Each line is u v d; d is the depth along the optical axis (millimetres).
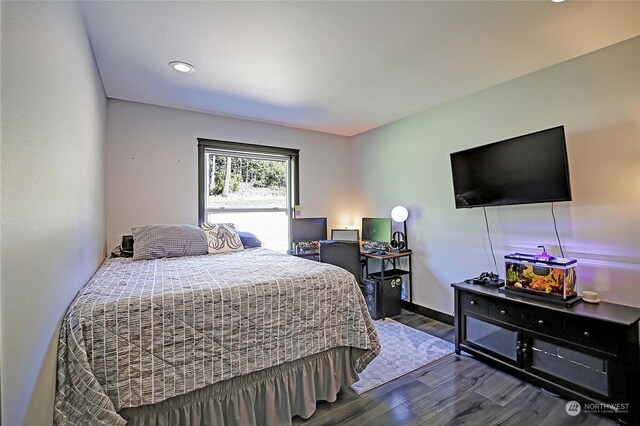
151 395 1368
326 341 1908
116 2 1622
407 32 1940
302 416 1786
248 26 1860
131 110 3143
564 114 2348
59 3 1189
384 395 2006
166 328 1417
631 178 2039
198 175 3520
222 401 1570
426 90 2910
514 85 2658
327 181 4523
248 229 3938
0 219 645
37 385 913
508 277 2398
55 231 1112
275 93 2945
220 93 2936
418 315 3578
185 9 1692
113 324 1312
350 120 3887
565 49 2158
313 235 4133
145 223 3211
